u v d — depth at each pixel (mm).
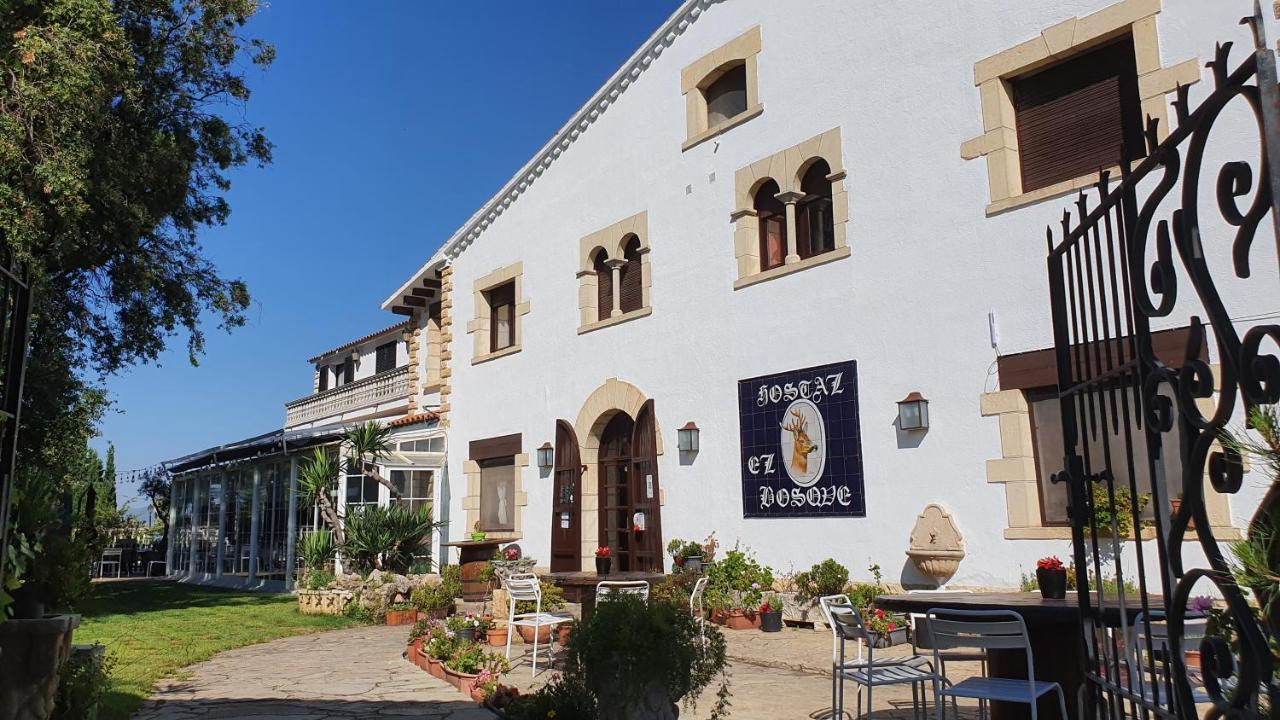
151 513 39188
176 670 9711
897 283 10867
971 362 10008
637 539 14359
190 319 17672
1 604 4555
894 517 10586
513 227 18125
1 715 4930
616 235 15383
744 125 13219
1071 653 5125
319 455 17594
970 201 10211
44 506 5574
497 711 7148
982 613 4879
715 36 13859
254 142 17875
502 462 17891
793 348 12086
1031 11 9805
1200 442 2424
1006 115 10070
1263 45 2094
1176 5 8609
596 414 15359
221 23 16234
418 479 19391
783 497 11961
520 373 17422
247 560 22109
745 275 12906
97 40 12484
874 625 8336
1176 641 2643
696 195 13898
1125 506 8398
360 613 14438
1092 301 3457
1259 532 2197
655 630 5254
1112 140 9227
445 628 10633
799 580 11281
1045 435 9422
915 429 10445
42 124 12219
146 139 15242
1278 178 2008
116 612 15789
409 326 22234
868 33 11570
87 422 21234
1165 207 8594
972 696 4824
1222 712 2352
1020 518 9359
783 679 8367
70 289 16312
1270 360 2080
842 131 11750
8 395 4605
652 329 14414
